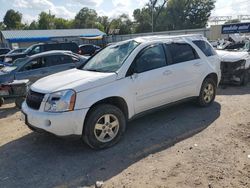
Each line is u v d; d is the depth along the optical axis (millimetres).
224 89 9258
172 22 76188
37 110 4621
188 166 4086
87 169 4191
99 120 4691
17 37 49312
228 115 6242
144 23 80812
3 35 50938
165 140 5051
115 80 4871
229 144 4742
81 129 4508
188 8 75188
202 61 6469
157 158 4391
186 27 75438
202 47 6719
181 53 6078
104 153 4672
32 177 4070
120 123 4941
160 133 5387
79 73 5258
